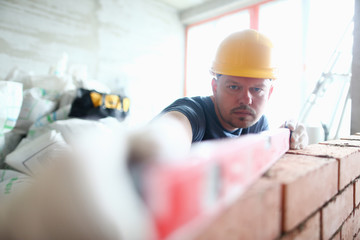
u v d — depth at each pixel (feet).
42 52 10.00
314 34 9.93
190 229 0.64
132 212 0.54
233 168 0.86
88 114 6.09
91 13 11.57
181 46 15.96
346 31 8.23
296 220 1.27
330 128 7.63
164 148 0.65
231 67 2.44
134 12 13.32
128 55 13.15
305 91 10.13
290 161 1.64
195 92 15.51
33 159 3.61
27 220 0.59
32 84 6.81
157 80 14.64
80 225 0.53
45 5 10.02
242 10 12.78
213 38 14.37
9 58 9.17
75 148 0.60
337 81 8.03
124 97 7.11
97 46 11.85
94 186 0.53
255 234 0.98
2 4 8.96
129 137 0.64
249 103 2.50
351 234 2.36
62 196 0.55
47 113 6.01
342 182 1.98
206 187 0.70
